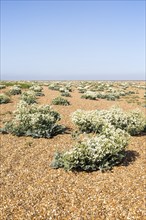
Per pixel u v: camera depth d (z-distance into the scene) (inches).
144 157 353.4
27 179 300.8
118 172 307.4
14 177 306.7
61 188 276.5
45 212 234.2
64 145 412.5
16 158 363.3
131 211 227.3
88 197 255.3
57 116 552.1
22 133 469.1
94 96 1063.0
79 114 482.0
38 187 281.3
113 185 275.6
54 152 383.2
